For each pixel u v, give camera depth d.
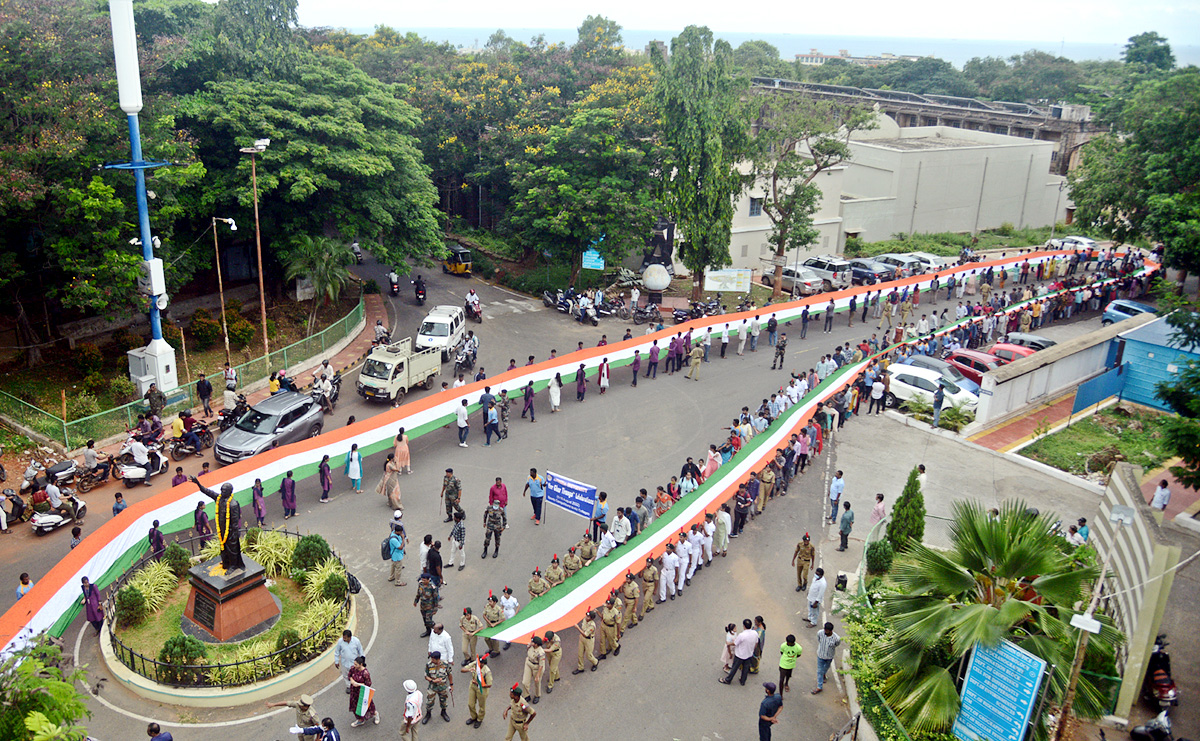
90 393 27.86
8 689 11.63
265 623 17.31
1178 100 41.72
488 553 20.84
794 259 54.88
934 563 13.80
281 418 25.58
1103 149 47.28
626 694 16.02
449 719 15.21
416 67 64.62
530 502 23.73
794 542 22.08
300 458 22.47
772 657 17.36
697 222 42.78
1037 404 32.22
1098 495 24.78
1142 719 14.41
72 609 16.61
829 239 57.88
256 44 37.16
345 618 17.47
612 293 45.38
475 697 14.81
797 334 41.09
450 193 62.41
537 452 26.89
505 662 16.95
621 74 57.84
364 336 38.19
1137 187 43.66
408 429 25.28
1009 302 42.78
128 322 34.81
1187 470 19.95
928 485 25.19
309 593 18.09
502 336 38.91
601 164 43.72
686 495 21.28
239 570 16.91
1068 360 33.22
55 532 21.08
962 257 54.25
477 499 23.56
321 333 34.50
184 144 30.59
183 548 19.59
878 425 30.22
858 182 64.12
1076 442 28.56
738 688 16.33
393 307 42.88
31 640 13.71
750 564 20.91
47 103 26.05
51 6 30.16
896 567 14.68
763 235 52.47
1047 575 13.13
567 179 43.09
